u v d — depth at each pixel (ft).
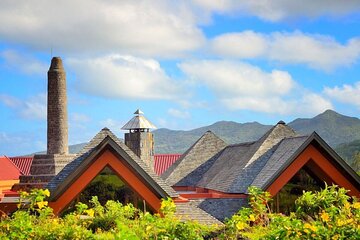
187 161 201.87
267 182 128.16
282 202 129.90
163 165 271.90
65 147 175.32
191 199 135.54
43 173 163.94
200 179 194.39
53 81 176.04
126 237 51.47
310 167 131.75
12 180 222.89
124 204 116.37
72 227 67.36
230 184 146.00
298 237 53.16
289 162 128.98
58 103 175.83
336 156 129.18
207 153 203.41
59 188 110.83
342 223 56.44
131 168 114.73
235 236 65.21
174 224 60.70
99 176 116.67
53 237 65.41
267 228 68.80
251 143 168.14
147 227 60.75
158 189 114.93
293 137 141.49
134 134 212.23
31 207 73.00
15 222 64.75
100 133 122.83
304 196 95.96
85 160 112.06
